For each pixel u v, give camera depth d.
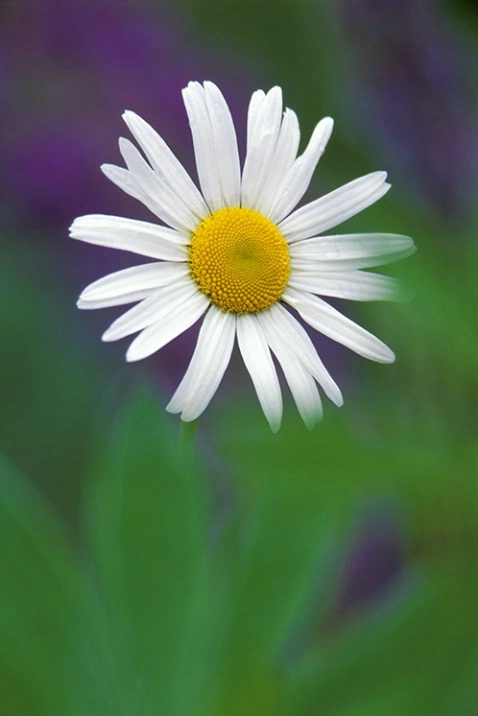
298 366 0.36
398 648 0.34
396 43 0.48
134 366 0.47
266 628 0.35
